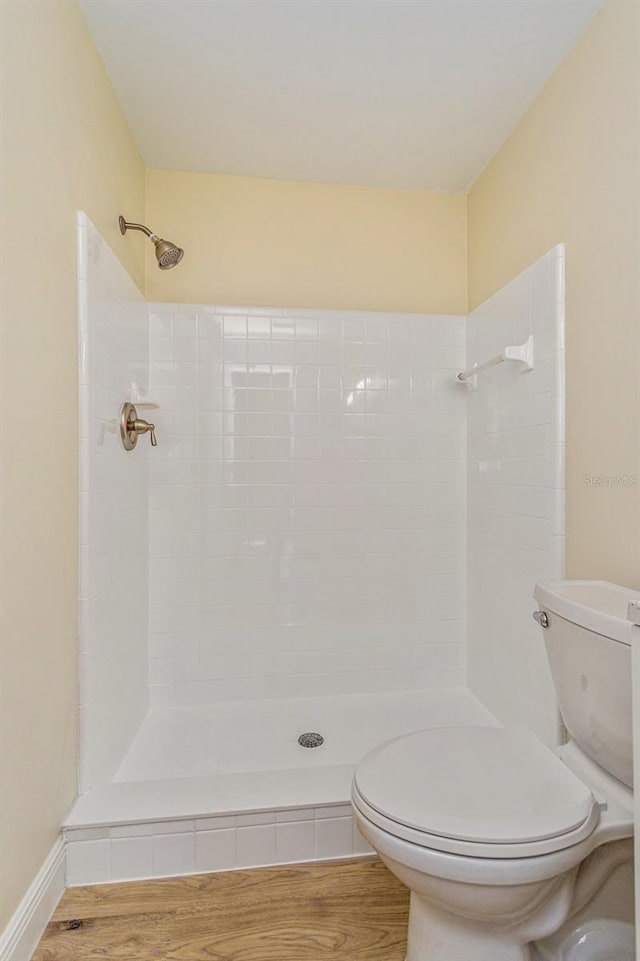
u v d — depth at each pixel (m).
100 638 1.48
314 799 1.37
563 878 0.97
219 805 1.34
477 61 1.58
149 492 2.08
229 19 1.42
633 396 1.27
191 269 2.17
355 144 2.00
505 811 0.93
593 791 1.02
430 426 2.25
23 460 1.04
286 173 2.19
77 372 1.34
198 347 2.10
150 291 2.15
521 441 1.77
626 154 1.29
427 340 2.24
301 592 2.18
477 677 2.15
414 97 1.74
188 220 2.17
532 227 1.77
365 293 2.29
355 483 2.21
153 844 1.30
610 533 1.35
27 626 1.07
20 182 1.03
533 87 1.70
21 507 1.04
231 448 2.13
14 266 1.00
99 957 1.09
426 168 2.16
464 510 2.27
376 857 1.37
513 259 1.91
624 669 0.97
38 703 1.12
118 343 1.65
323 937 1.14
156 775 1.64
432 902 0.95
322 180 2.25
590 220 1.44
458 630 2.27
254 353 2.13
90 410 1.38
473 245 2.28
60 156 1.23
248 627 2.15
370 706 2.10
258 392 2.14
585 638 1.07
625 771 1.04
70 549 1.30
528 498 1.72
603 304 1.38
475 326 2.15
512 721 1.84
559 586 1.25
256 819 1.34
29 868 1.09
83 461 1.35
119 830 1.29
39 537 1.12
